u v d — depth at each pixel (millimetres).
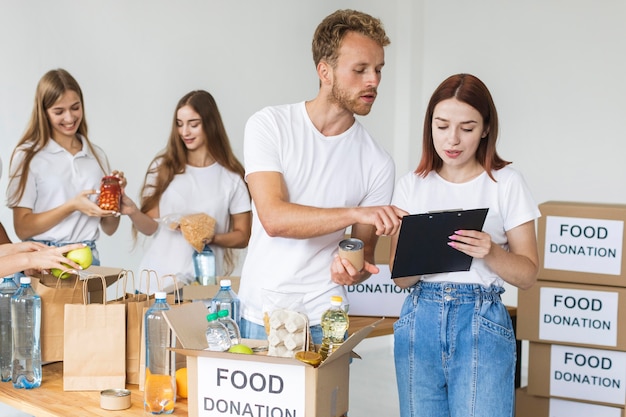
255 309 2461
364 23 2299
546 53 5980
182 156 4133
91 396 2225
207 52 5504
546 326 3461
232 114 5695
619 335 3324
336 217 2254
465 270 2373
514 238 2467
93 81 4910
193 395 1977
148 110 5215
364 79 2318
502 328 2371
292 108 2445
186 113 4051
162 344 2078
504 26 6199
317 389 1858
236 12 5656
